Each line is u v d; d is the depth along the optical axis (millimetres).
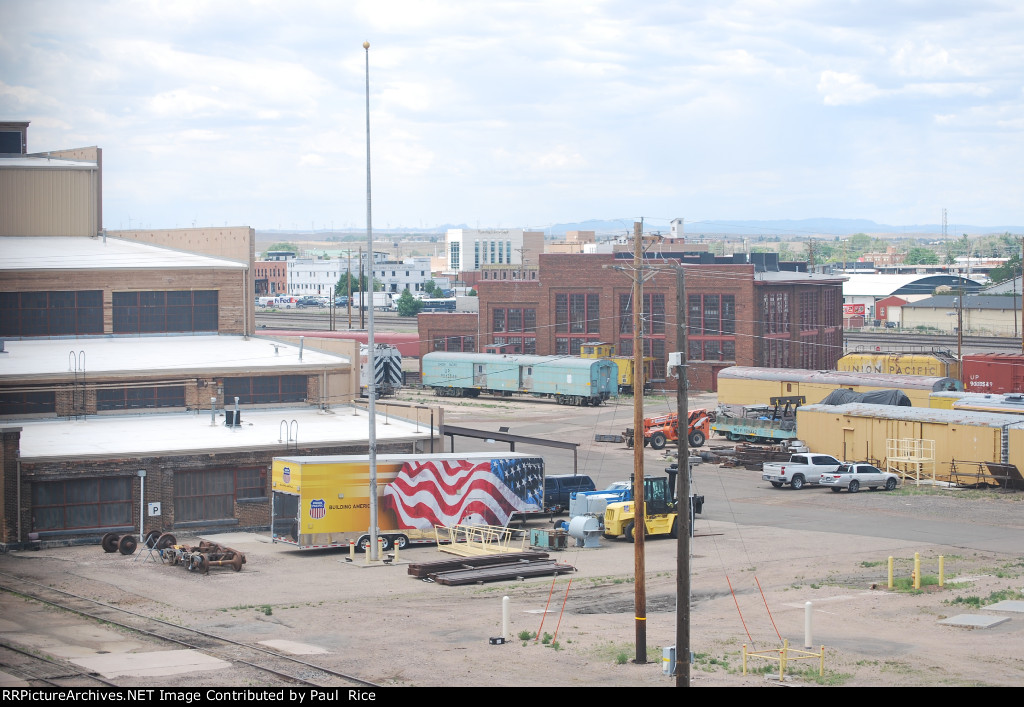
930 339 170500
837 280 135875
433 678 28188
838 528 53000
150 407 62750
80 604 37250
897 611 36750
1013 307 176875
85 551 48719
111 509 51469
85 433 56281
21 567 44594
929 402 78438
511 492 52562
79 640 31719
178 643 31484
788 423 78750
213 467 53594
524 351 127562
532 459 53375
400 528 49500
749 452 73812
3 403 59500
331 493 48219
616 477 67875
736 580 42250
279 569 44719
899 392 75812
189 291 71750
